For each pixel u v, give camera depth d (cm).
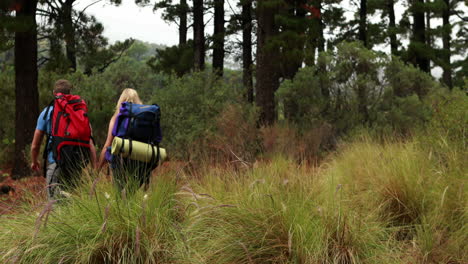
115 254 296
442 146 444
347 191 416
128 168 367
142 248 296
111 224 298
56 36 1188
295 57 1048
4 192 566
